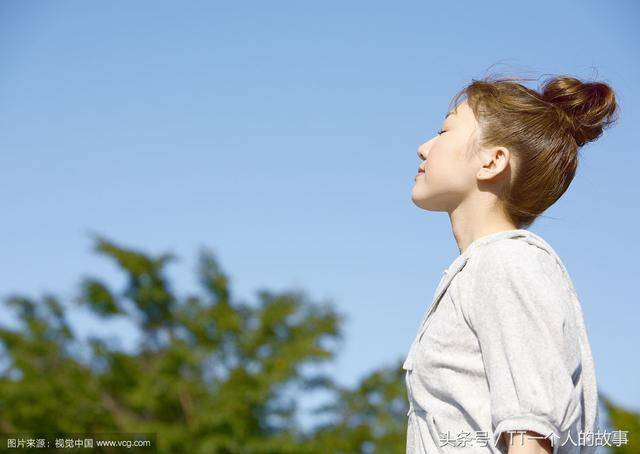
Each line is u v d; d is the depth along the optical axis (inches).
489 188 70.2
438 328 65.0
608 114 73.9
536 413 56.7
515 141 69.8
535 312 59.7
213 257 729.0
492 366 59.7
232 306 715.4
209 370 677.9
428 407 64.3
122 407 668.1
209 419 618.2
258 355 674.8
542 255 63.6
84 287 699.4
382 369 676.7
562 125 71.5
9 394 639.8
